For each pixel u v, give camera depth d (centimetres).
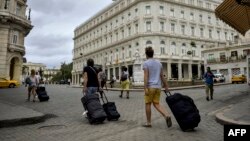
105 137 489
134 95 1608
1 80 2789
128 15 5453
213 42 5784
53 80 12019
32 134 529
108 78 6091
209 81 1138
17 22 3288
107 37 6256
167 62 4950
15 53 3325
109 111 669
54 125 622
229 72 4525
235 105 849
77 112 840
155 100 560
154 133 514
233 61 4456
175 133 512
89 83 689
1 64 3098
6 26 3164
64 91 2203
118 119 686
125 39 5381
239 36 5500
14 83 2861
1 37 3127
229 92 1546
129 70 5347
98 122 634
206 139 463
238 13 945
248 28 1183
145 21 5012
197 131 527
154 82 552
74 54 8375
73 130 561
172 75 5244
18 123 629
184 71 5391
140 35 4934
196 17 5616
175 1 5269
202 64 5503
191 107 529
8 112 741
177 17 5294
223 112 694
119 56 5678
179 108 526
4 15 3066
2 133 539
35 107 982
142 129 552
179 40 5216
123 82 1382
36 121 662
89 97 641
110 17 6072
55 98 1396
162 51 4991
